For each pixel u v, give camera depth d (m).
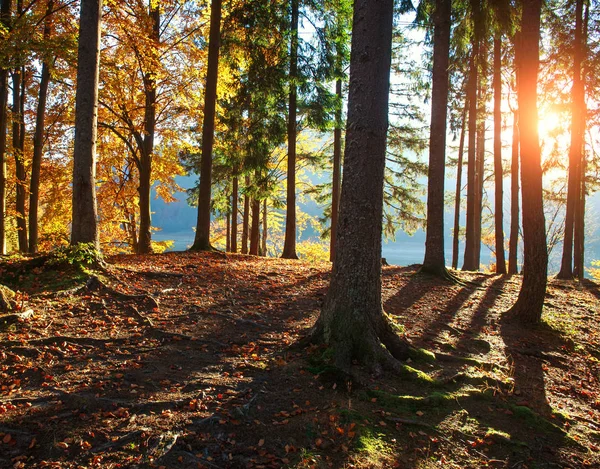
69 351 4.86
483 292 9.61
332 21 13.35
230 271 9.09
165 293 7.11
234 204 19.47
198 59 13.39
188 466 3.24
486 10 9.58
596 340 6.99
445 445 3.80
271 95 13.46
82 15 7.28
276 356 5.11
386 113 5.16
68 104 14.84
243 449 3.47
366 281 5.13
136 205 20.22
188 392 4.19
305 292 8.05
